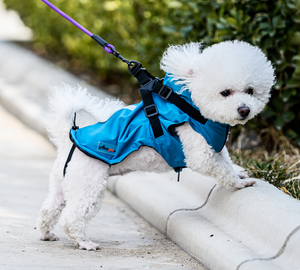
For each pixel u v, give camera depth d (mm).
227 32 5188
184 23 6059
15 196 4883
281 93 5289
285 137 5352
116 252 3449
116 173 3699
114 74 9516
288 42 5062
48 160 6723
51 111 3756
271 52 5180
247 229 3248
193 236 3463
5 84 10703
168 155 3498
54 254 3275
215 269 3088
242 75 3117
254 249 3059
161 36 6984
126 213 4684
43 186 5414
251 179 3736
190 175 4426
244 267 2840
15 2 12836
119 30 8516
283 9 4988
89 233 3945
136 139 3502
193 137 3420
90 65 9867
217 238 3273
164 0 6988
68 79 9164
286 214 3027
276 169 4277
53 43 11781
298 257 2771
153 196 4477
